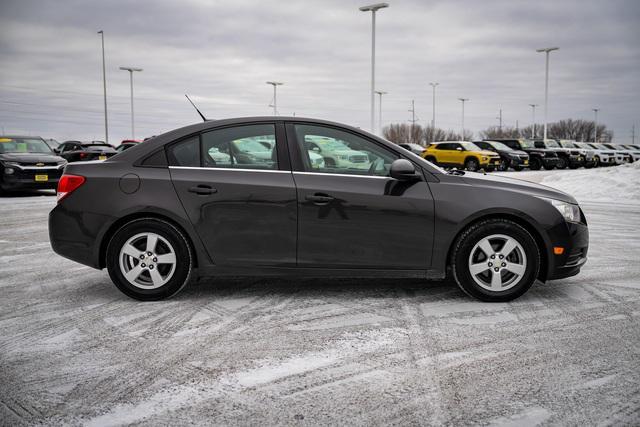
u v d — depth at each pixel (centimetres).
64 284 520
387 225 441
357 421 255
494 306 438
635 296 467
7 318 414
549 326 389
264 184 444
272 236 445
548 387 289
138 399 279
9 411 267
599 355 334
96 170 457
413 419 256
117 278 452
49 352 345
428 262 446
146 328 389
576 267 455
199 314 421
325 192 440
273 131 457
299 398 279
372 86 3331
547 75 4222
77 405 273
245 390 289
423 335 372
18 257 654
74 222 452
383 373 309
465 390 287
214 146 457
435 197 441
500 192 444
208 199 445
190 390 290
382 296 469
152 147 460
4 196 1492
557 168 3391
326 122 460
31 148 1548
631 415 259
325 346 352
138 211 445
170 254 450
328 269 448
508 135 10694
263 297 467
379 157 453
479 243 443
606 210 1191
